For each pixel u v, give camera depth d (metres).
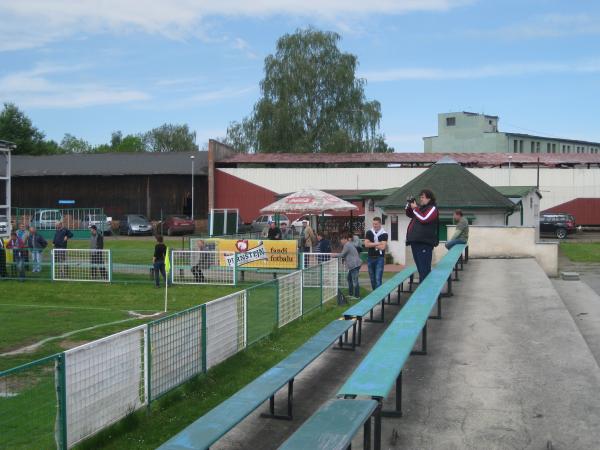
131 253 24.86
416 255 10.45
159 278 20.80
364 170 49.16
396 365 5.68
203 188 52.62
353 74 62.38
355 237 22.45
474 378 7.26
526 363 7.74
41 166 54.50
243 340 10.41
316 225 33.78
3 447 5.92
